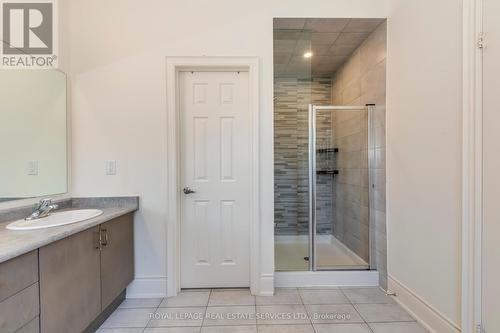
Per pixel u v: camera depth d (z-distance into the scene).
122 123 2.36
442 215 1.75
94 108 2.34
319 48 3.03
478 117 1.47
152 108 2.37
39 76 2.03
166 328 1.90
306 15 2.38
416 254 2.02
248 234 2.51
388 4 2.38
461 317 1.58
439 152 1.77
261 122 2.40
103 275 1.89
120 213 2.06
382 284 2.50
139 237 2.38
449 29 1.67
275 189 2.85
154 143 2.37
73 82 2.34
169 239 2.37
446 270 1.71
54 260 1.41
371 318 2.01
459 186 1.60
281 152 2.84
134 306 2.20
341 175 3.06
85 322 1.67
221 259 2.52
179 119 2.48
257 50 2.39
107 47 2.35
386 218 2.44
